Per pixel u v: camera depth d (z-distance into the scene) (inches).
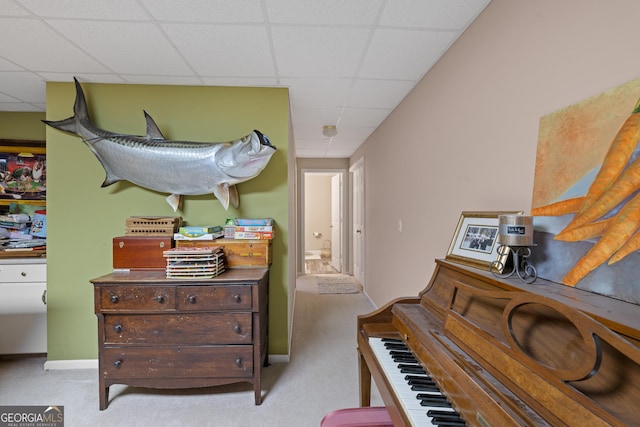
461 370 30.4
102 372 69.5
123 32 64.4
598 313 25.5
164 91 90.4
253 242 84.4
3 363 91.0
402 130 103.9
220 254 79.3
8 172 105.8
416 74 84.5
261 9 57.5
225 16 59.6
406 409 33.0
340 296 166.9
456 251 50.9
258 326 71.2
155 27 62.8
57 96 87.4
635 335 21.8
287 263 94.0
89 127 85.7
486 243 44.9
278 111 93.0
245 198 93.0
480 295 34.4
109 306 69.1
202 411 69.1
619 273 29.6
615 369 21.1
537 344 27.2
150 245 80.3
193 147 84.0
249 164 81.9
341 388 78.3
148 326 69.8
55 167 87.7
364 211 169.8
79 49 70.8
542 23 43.0
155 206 90.2
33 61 76.1
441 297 46.8
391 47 70.8
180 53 73.0
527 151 45.8
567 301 29.0
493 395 26.3
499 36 52.7
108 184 86.6
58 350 88.0
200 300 70.1
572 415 21.6
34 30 63.2
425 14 59.1
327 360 93.4
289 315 99.9
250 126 92.5
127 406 70.8
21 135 108.9
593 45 35.2
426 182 83.7
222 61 77.0
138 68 80.3
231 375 70.6
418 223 89.2
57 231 88.0
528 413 23.7
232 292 70.5
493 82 54.4
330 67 80.4
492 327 32.5
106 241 89.0
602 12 34.0
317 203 333.1
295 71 82.5
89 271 88.7
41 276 91.3
